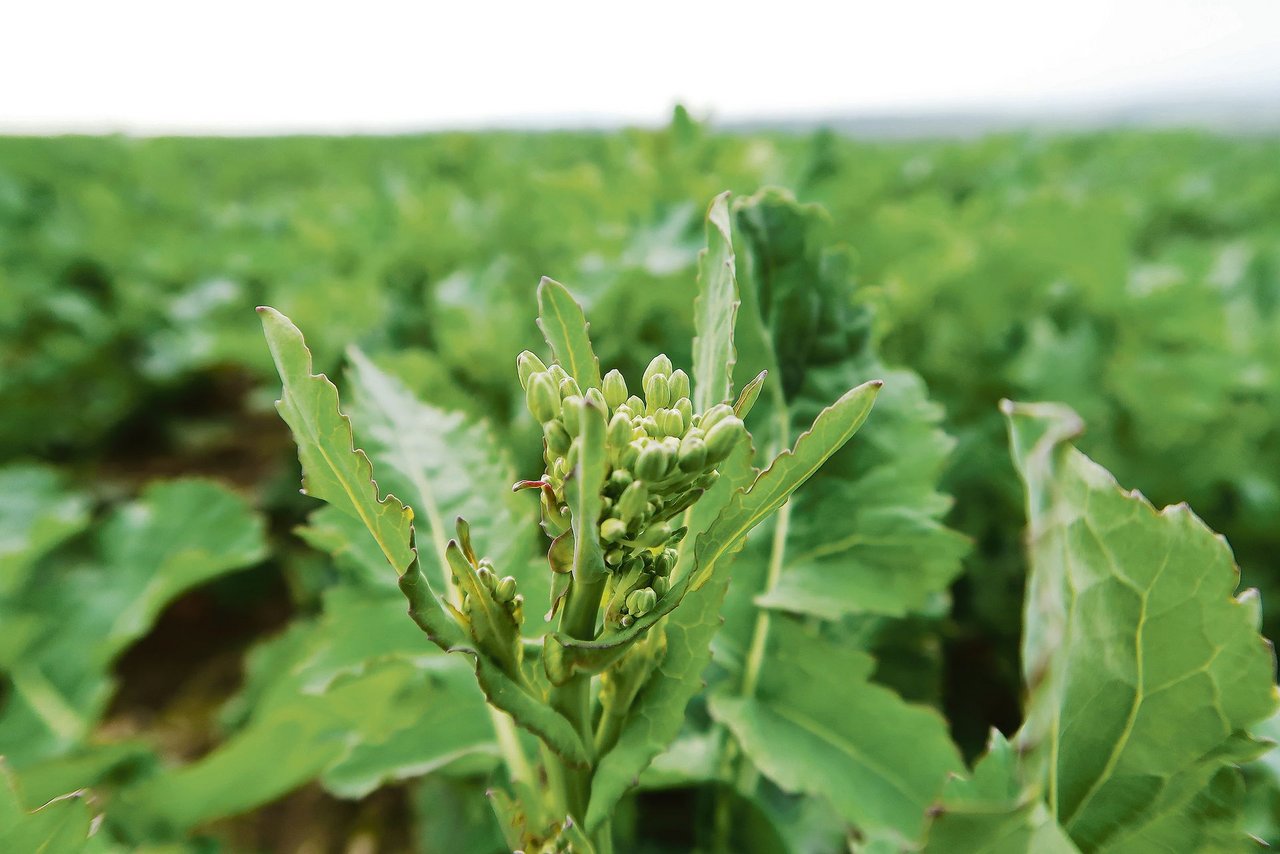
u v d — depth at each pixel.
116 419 1.13
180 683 0.81
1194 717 0.18
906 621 0.39
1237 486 0.53
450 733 0.28
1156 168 1.72
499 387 0.57
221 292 1.06
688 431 0.19
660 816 0.37
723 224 0.21
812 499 0.30
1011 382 0.59
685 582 0.18
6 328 1.06
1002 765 0.19
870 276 0.71
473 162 1.67
